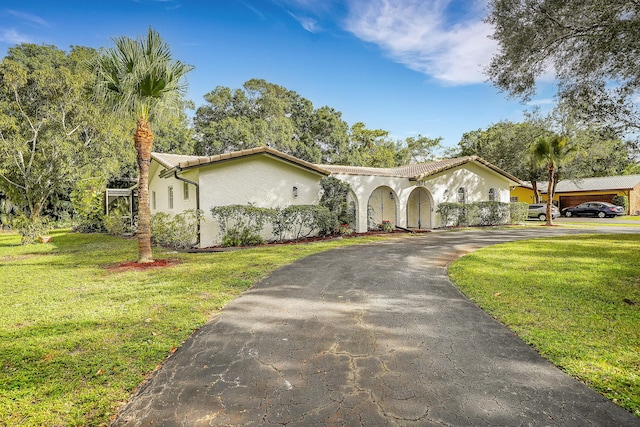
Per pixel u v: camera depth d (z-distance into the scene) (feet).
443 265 26.71
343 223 50.52
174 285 21.15
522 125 91.40
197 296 18.70
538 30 26.61
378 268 25.66
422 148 166.71
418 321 14.61
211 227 40.22
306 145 121.70
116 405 9.02
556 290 18.66
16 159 48.65
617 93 25.73
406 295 18.53
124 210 71.20
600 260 26.58
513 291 18.71
